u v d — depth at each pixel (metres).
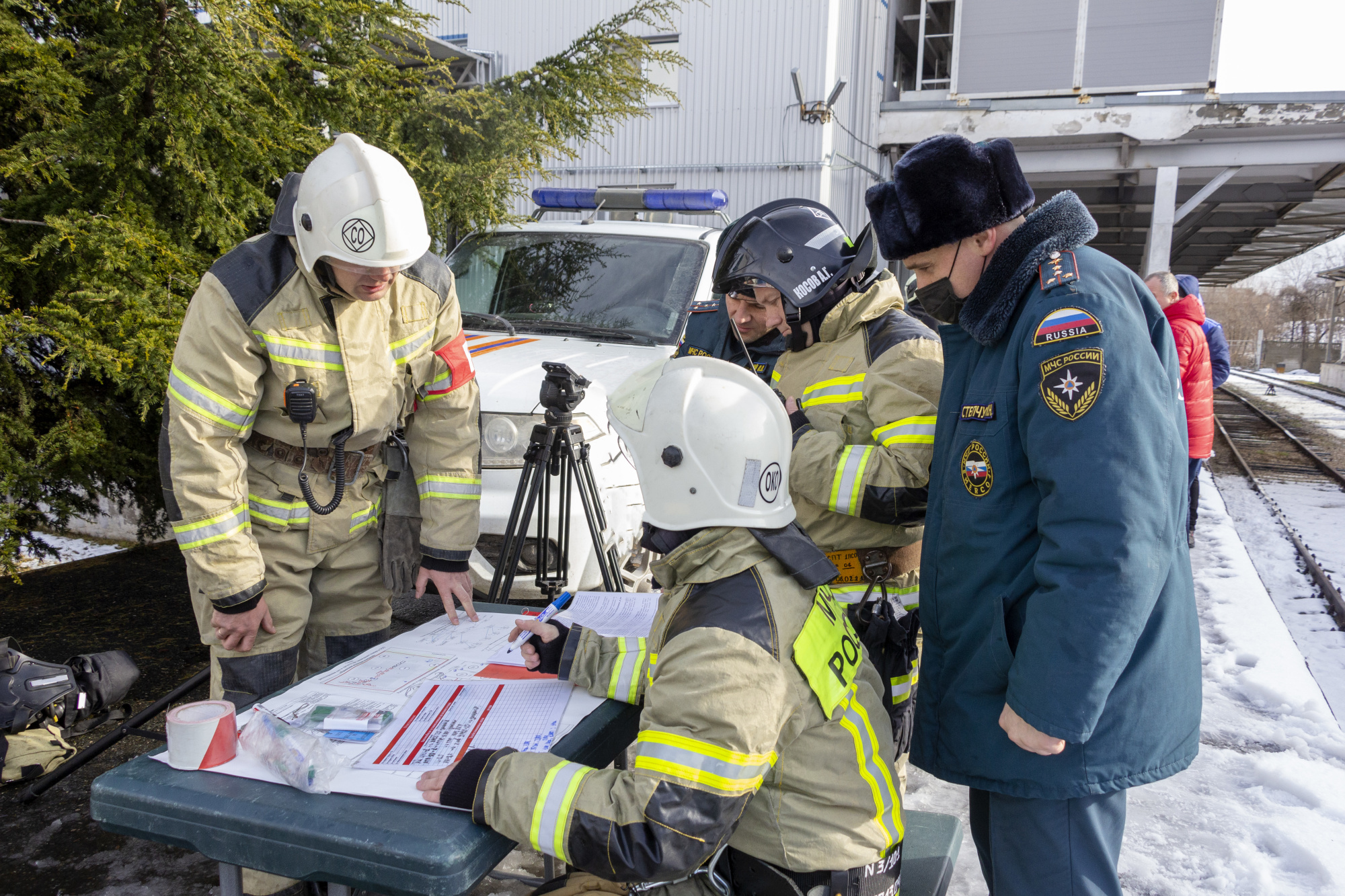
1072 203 1.56
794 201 2.15
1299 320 61.38
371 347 2.06
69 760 2.67
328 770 1.39
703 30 10.69
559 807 1.29
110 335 3.17
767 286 2.09
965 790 3.19
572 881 1.68
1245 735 3.56
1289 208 18.14
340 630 2.34
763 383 1.50
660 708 1.35
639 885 1.39
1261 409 22.42
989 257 1.66
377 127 4.62
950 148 1.59
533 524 3.32
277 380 1.98
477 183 4.93
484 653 1.98
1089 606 1.38
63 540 5.48
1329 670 4.30
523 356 3.82
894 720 2.07
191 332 1.88
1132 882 2.61
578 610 2.25
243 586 1.95
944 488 1.71
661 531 1.51
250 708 1.65
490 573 3.36
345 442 2.10
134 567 5.05
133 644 3.97
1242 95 11.02
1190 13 11.74
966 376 1.74
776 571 1.45
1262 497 9.23
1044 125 11.57
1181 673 1.59
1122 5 11.98
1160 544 1.41
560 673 1.77
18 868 2.46
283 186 1.98
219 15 3.36
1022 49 12.45
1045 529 1.45
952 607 1.69
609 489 3.45
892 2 13.44
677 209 5.30
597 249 4.78
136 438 3.85
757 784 1.35
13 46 3.06
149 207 3.55
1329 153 11.48
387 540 2.28
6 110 3.46
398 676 1.83
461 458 2.24
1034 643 1.43
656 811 1.28
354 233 1.79
